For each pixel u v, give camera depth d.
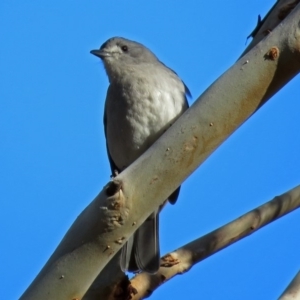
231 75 5.59
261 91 5.58
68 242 5.12
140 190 5.16
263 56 5.58
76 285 5.10
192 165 5.43
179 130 5.43
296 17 5.65
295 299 5.98
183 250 7.98
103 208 5.02
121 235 5.11
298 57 5.54
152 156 5.31
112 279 7.06
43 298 5.07
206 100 5.52
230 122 5.52
